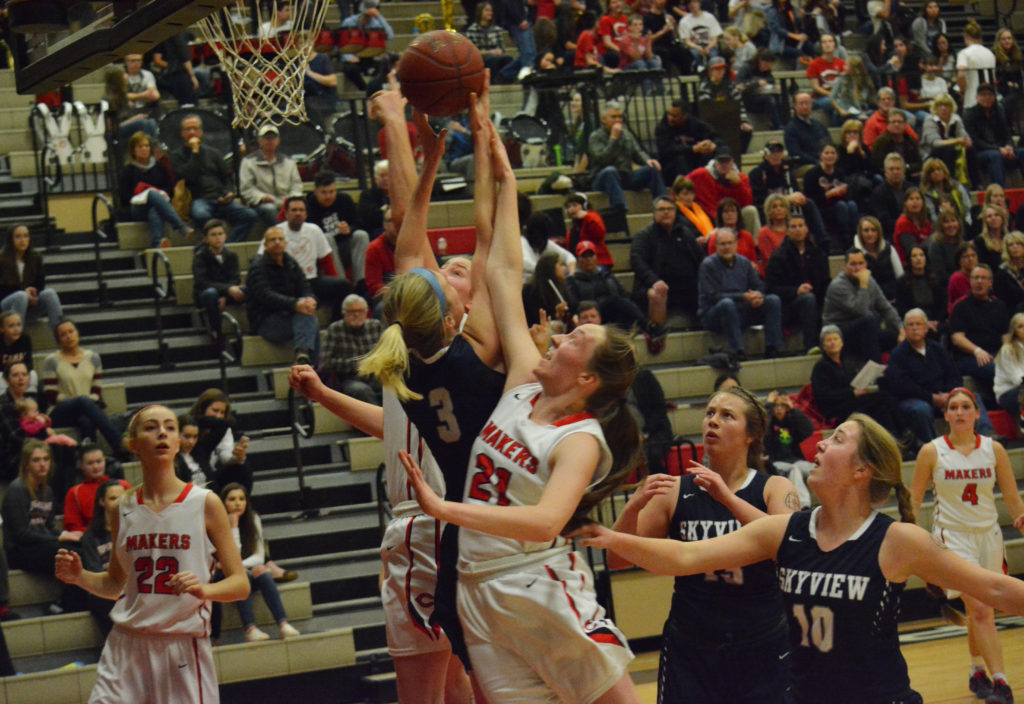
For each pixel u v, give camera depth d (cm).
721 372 1141
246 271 1202
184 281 1178
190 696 535
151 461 540
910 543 356
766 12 1814
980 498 787
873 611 359
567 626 345
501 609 347
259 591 866
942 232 1268
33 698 784
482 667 356
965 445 786
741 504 418
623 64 1577
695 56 1720
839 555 364
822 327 1175
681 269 1209
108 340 1126
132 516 539
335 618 888
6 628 840
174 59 1426
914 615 991
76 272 1216
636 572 906
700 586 444
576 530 356
